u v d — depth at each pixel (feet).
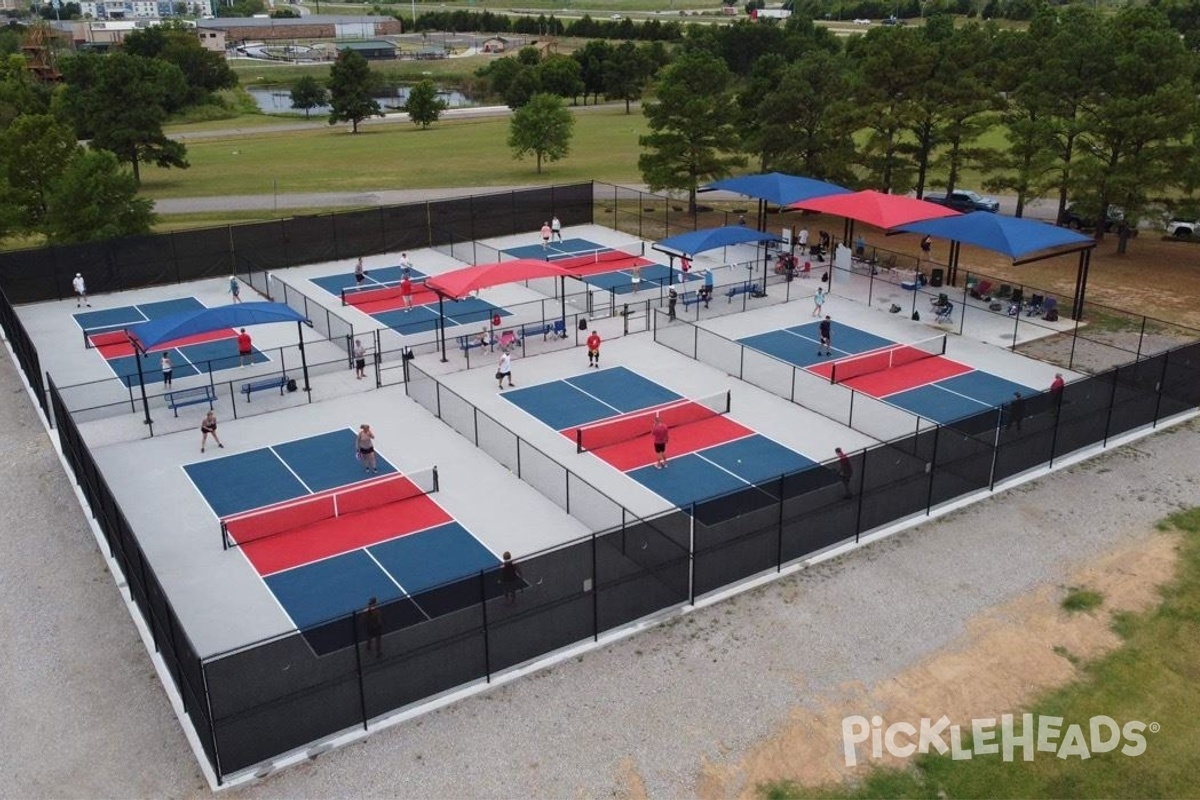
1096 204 163.94
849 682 66.49
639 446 102.73
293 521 87.20
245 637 71.36
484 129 374.22
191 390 111.04
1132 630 71.61
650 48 488.85
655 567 73.10
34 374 115.03
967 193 200.23
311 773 59.31
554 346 133.08
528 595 68.44
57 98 268.62
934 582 77.82
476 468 98.27
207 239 167.32
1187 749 60.44
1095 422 100.89
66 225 167.53
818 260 171.63
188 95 448.65
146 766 60.13
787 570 79.92
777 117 196.54
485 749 61.00
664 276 164.86
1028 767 59.16
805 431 105.91
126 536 72.79
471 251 179.52
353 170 278.46
